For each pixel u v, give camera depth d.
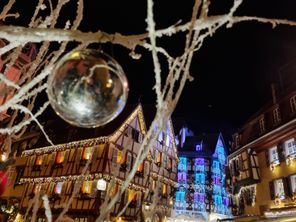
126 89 1.55
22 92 1.57
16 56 2.58
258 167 18.98
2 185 3.36
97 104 1.48
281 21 1.39
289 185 15.39
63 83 1.46
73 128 23.31
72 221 3.73
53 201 19.39
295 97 15.75
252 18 1.37
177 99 1.34
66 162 21.16
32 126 28.06
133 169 1.39
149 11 1.28
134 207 20.34
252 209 18.81
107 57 1.48
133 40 1.39
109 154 19.38
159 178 1.63
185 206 40.38
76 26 2.20
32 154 24.16
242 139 21.80
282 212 10.66
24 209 20.67
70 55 1.48
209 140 45.53
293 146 15.83
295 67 16.89
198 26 1.35
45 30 1.33
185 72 1.34
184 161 43.12
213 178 41.44
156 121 1.36
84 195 18.69
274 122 17.53
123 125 21.06
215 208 39.66
